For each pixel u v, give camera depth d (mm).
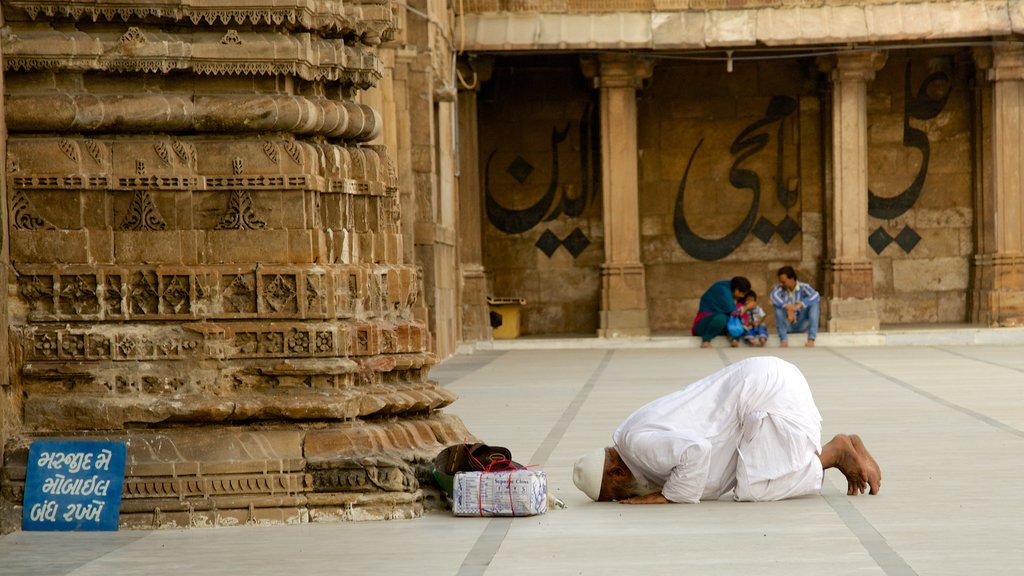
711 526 10930
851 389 23500
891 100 41562
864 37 36312
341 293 12242
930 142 41500
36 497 11492
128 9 11938
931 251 41562
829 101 40656
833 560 9562
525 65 41562
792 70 41594
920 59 41438
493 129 42031
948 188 41531
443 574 9367
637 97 42031
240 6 11992
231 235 11961
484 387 25109
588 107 41812
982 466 14148
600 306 38438
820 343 36781
